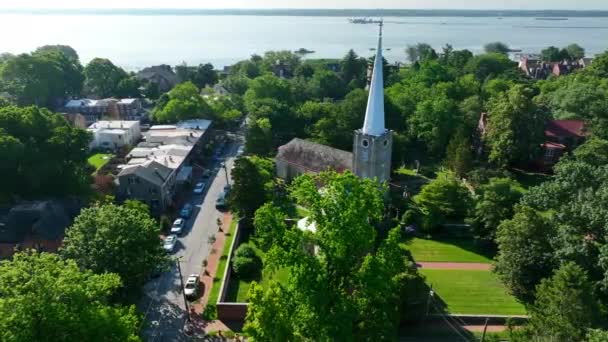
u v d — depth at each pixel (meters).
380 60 61.38
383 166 65.69
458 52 196.75
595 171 53.91
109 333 31.77
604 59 131.25
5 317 29.05
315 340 27.19
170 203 79.50
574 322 37.62
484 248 65.31
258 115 109.44
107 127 111.31
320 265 27.62
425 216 69.88
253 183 69.75
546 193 55.03
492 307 51.88
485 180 84.12
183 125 114.38
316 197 29.00
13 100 122.75
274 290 29.56
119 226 46.91
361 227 27.61
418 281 47.81
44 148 71.94
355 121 101.44
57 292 30.95
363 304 28.17
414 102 114.25
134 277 46.44
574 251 45.88
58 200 71.75
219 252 63.53
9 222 61.75
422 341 46.31
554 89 127.88
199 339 46.81
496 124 92.19
